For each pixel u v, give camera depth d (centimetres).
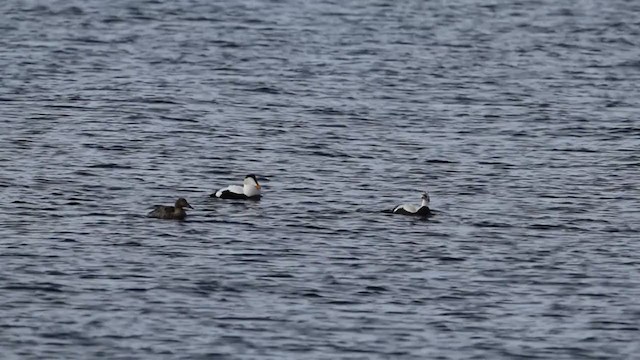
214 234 4406
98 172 5219
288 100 6744
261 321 3669
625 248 4359
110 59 7756
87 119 6178
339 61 7869
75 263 4084
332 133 6034
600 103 6869
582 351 3522
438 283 3991
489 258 4231
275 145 5769
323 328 3631
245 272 4041
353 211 4734
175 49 8144
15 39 8281
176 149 5647
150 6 9712
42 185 4991
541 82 7400
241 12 9588
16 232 4381
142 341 3519
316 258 4184
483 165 5500
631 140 6031
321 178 5219
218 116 6328
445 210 4781
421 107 6656
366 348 3509
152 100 6638
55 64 7531
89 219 4556
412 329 3641
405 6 10069
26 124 6031
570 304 3841
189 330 3597
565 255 4272
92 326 3606
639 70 7856
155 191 4969
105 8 9588
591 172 5412
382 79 7356
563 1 10512
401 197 4962
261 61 7812
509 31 9119
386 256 4222
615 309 3812
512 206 4856
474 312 3766
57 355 3422
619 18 9769
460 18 9600
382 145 5822
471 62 7956
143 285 3912
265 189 5028
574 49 8506
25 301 3766
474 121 6366
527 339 3591
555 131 6184
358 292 3897
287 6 9912
